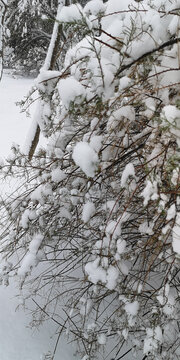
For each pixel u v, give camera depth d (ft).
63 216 7.54
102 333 6.97
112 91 5.68
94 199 8.09
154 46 5.63
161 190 5.58
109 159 6.89
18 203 8.51
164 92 5.89
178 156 5.04
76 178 7.77
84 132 7.76
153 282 7.85
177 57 5.89
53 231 7.80
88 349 6.92
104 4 6.53
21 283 7.61
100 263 6.37
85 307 6.93
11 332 7.41
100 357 7.38
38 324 7.34
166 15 6.04
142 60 5.75
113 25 5.94
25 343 7.26
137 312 6.28
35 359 6.97
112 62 5.76
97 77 5.58
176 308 6.50
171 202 5.73
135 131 7.21
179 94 5.89
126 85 5.56
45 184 7.84
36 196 7.59
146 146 6.22
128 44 5.47
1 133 24.53
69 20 5.16
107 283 6.27
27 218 7.78
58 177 7.34
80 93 5.58
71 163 7.91
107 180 7.84
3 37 11.64
